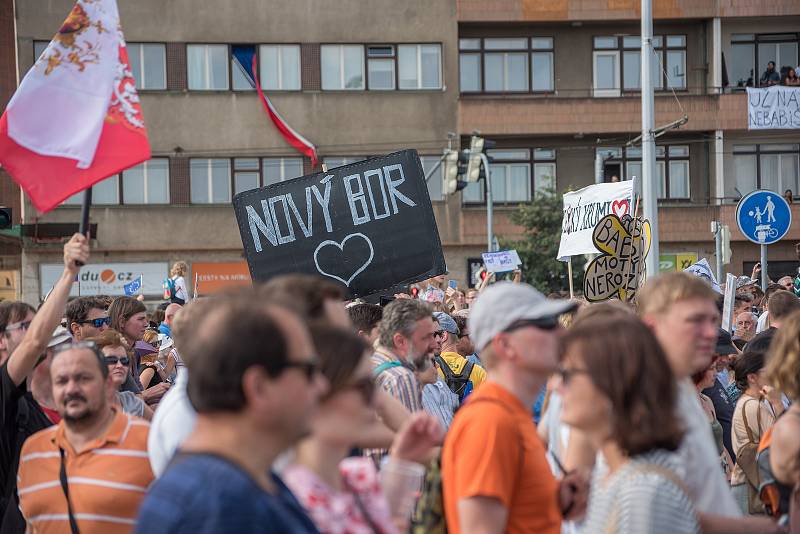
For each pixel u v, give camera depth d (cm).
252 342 497
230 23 7081
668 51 7388
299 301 662
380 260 1781
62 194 1122
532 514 743
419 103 7188
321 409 621
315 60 7138
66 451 961
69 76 1138
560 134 7231
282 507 504
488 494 714
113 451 947
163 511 481
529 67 7381
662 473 644
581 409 678
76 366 944
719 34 7219
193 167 7106
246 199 1797
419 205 1789
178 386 845
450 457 754
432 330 1234
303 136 7131
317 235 1788
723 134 7331
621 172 7394
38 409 1125
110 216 7012
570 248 2927
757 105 7138
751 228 2634
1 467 1072
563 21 7225
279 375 502
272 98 7119
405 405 1145
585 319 731
